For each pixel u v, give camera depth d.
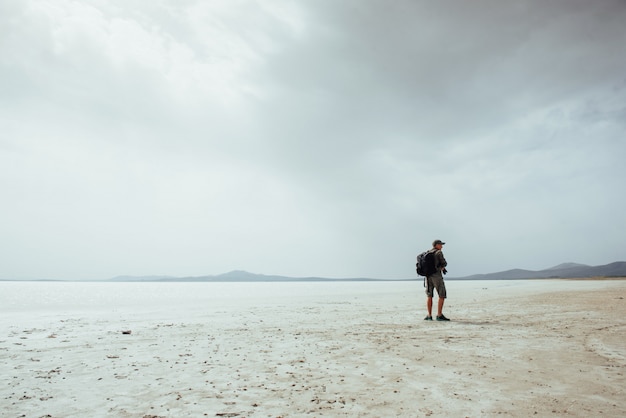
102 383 4.23
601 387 3.80
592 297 16.69
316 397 3.66
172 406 3.46
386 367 4.81
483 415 3.09
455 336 7.07
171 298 29.14
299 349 6.12
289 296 28.36
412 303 17.06
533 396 3.55
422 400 3.51
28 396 3.78
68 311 14.99
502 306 13.48
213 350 6.13
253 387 4.03
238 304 18.50
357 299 21.72
